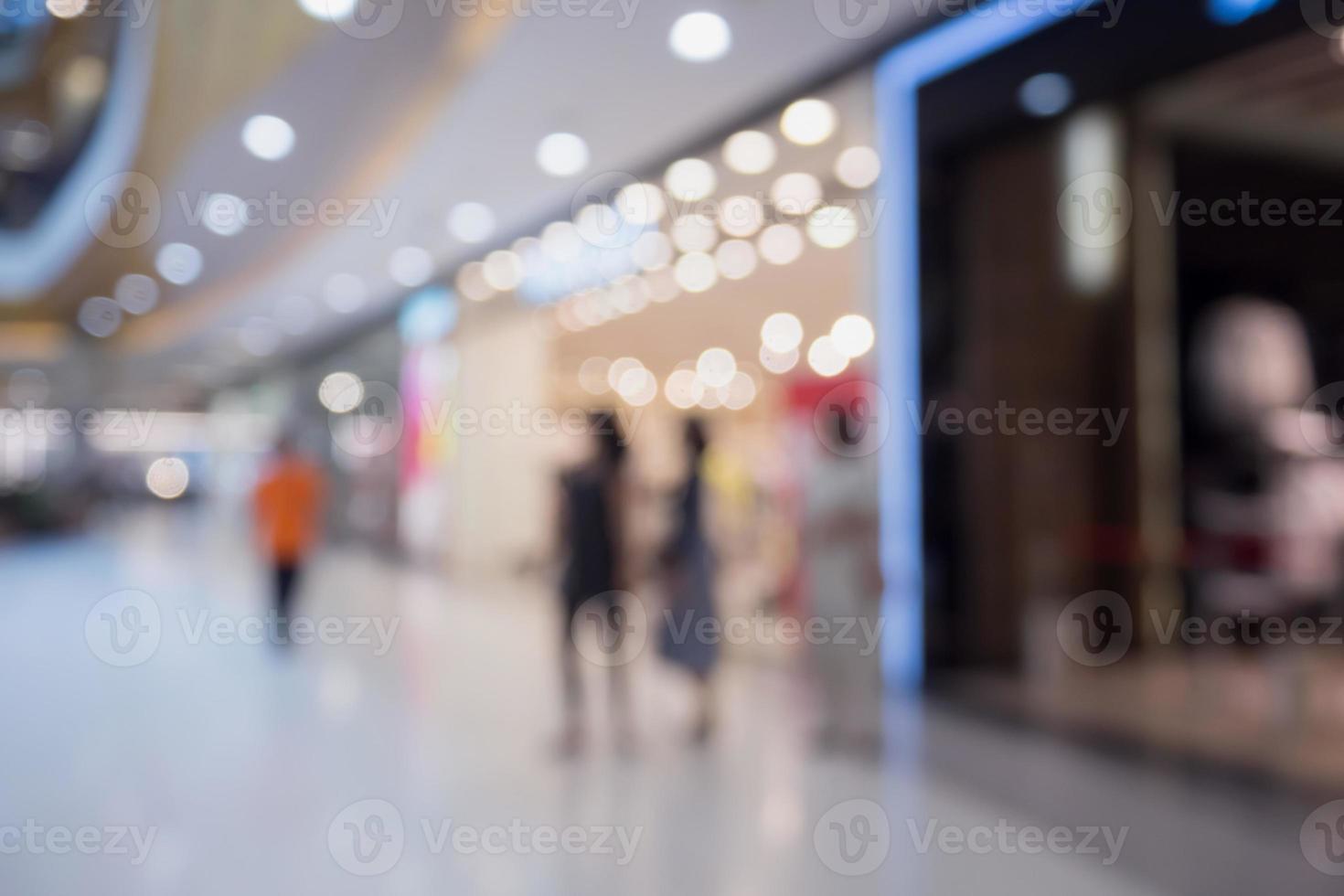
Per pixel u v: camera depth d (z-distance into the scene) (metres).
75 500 17.73
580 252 7.23
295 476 6.61
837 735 4.20
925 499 4.86
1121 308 5.25
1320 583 5.12
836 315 5.53
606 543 4.23
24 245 11.09
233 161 5.93
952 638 4.87
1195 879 2.77
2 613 7.98
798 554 4.65
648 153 5.48
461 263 8.21
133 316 13.23
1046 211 4.98
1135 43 3.78
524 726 4.49
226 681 5.50
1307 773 3.64
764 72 4.59
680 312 8.33
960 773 3.74
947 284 4.82
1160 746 4.03
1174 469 5.38
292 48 4.47
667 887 2.74
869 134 4.91
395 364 11.09
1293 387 5.30
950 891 2.69
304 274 8.95
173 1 4.43
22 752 4.08
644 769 3.83
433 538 10.23
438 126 5.17
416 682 5.44
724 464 6.78
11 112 7.51
